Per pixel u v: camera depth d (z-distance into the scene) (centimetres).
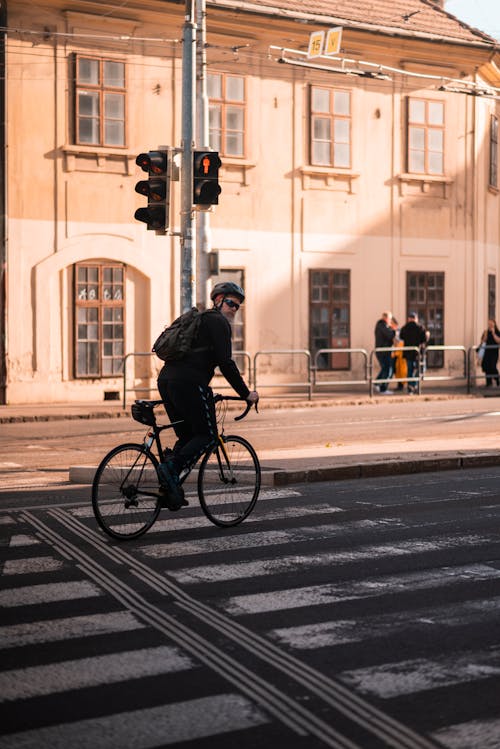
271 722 471
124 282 2522
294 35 2705
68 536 878
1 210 2372
